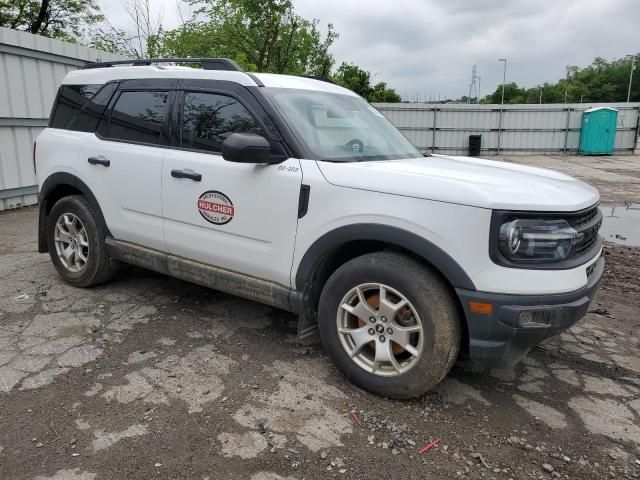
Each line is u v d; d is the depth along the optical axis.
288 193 3.19
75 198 4.50
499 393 3.18
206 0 17.48
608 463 2.57
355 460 2.52
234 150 3.04
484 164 3.92
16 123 8.32
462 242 2.66
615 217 9.24
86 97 4.51
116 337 3.74
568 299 2.67
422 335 2.83
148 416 2.81
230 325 3.99
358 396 3.07
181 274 3.93
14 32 8.02
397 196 2.83
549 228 2.65
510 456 2.60
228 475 2.39
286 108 3.42
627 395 3.20
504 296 2.62
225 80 3.61
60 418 2.77
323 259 3.16
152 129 3.96
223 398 3.00
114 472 2.38
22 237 6.65
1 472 2.36
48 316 4.07
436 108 25.47
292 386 3.15
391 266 2.87
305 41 19.22
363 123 3.96
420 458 2.56
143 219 4.01
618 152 25.02
